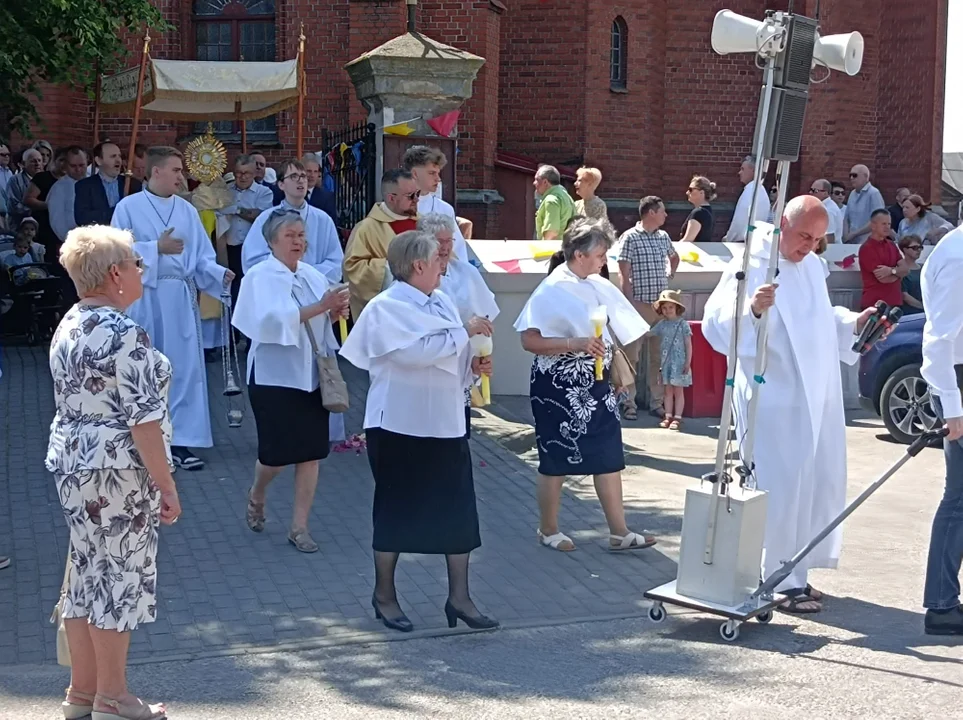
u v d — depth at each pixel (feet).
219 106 48.96
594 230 23.80
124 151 58.08
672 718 16.57
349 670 18.51
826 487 21.17
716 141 68.39
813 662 18.74
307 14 56.95
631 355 38.06
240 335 43.47
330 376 23.47
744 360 21.15
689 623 20.66
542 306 23.71
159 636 19.86
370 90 41.32
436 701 17.24
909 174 72.54
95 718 15.97
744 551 19.81
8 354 42.06
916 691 17.52
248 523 25.17
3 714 16.70
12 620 20.45
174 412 29.37
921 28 71.36
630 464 32.53
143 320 28.94
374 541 20.08
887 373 36.81
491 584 22.75
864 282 42.16
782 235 20.83
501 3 59.11
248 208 40.73
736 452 33.58
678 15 67.21
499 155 61.87
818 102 69.00
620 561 24.18
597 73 62.85
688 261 41.93
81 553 15.57
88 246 15.28
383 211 29.14
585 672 18.39
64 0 41.45
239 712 16.84
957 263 19.06
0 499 27.04
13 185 46.29
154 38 58.34
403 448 19.69
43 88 55.31
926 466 33.60
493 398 38.83
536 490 27.73
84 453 15.20
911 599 22.04
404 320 19.26
